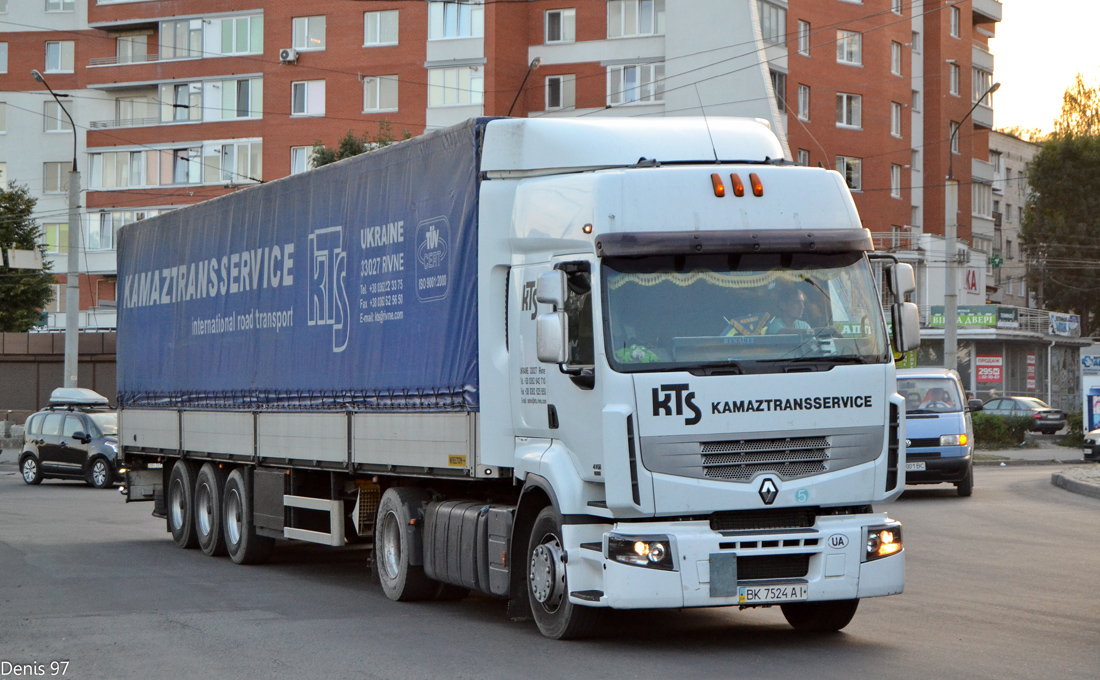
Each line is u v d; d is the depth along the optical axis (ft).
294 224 54.80
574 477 35.70
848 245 35.83
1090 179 291.79
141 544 70.49
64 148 269.85
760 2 217.56
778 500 34.12
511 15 223.71
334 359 50.49
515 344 38.99
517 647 36.37
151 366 71.82
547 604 37.27
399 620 42.04
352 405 48.96
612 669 32.73
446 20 225.76
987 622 39.68
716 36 211.61
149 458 75.25
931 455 88.84
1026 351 238.68
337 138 234.79
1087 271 289.94
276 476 56.44
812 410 34.60
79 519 85.71
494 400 39.83
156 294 71.56
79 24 268.62
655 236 34.71
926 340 226.99
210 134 248.52
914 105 259.19
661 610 43.96
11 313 225.76
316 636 38.73
